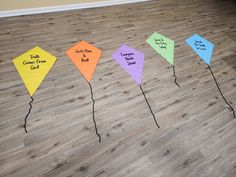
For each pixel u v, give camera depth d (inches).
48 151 44.0
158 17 90.6
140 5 97.1
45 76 57.1
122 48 70.0
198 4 107.6
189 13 98.2
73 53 64.5
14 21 73.2
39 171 41.1
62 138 46.4
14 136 45.1
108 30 77.1
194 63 71.3
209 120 55.9
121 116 52.6
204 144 50.7
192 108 57.9
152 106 56.2
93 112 52.1
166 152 47.8
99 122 50.5
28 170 40.9
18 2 74.0
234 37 87.7
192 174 45.1
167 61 69.4
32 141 44.9
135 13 90.4
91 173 42.3
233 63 74.5
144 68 65.4
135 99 56.9
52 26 74.1
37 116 49.1
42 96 52.9
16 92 52.6
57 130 47.5
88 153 45.0
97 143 46.8
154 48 73.0
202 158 48.1
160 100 58.1
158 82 62.5
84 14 83.6
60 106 51.8
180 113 56.1
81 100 53.9
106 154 45.4
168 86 62.1
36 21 75.1
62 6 82.3
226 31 90.5
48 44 66.4
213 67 71.5
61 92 54.7
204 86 64.6
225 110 59.2
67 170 42.0
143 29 81.2
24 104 50.7
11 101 50.7
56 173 41.3
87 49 66.7
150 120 53.1
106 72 61.7
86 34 73.2
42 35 69.5
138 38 76.0
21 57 60.2
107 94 56.5
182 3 105.6
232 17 101.3
